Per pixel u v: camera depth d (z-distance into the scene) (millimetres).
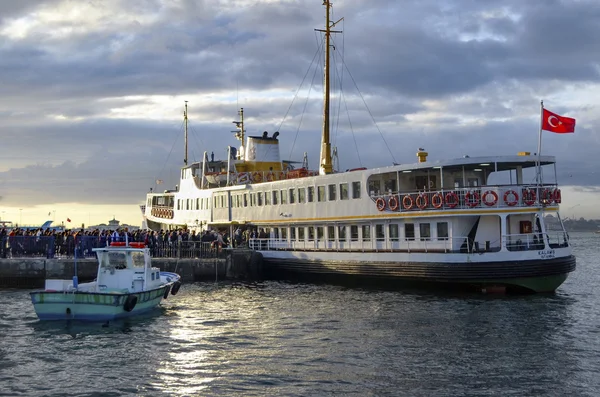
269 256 46469
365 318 28828
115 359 22203
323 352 22750
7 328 27625
